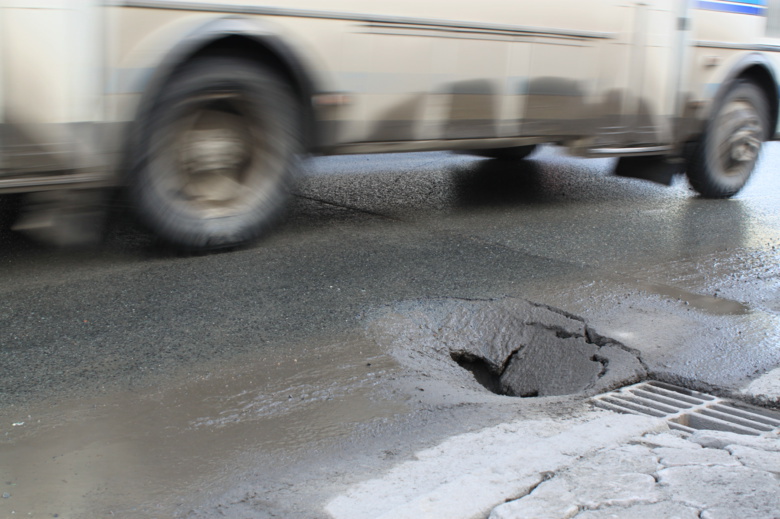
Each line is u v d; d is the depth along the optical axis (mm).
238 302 4066
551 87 6105
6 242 4934
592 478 2398
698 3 6758
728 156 7336
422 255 5008
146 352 3461
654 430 2830
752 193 7816
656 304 4301
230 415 2969
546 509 2217
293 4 4750
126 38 4254
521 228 5855
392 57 5250
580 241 5543
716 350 3705
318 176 7656
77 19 4086
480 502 2266
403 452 2713
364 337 3732
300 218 5855
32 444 2719
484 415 3014
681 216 6543
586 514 2195
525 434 2770
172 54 4395
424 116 5516
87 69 4164
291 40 4773
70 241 4641
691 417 3055
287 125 4980
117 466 2602
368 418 2977
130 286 4227
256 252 4926
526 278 4633
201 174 4750
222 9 4504
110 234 5133
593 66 6297
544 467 2477
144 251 4844
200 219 4758
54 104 4109
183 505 2387
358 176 7758
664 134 6883
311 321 3873
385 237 5418
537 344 3900
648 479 2389
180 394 3113
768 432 2877
